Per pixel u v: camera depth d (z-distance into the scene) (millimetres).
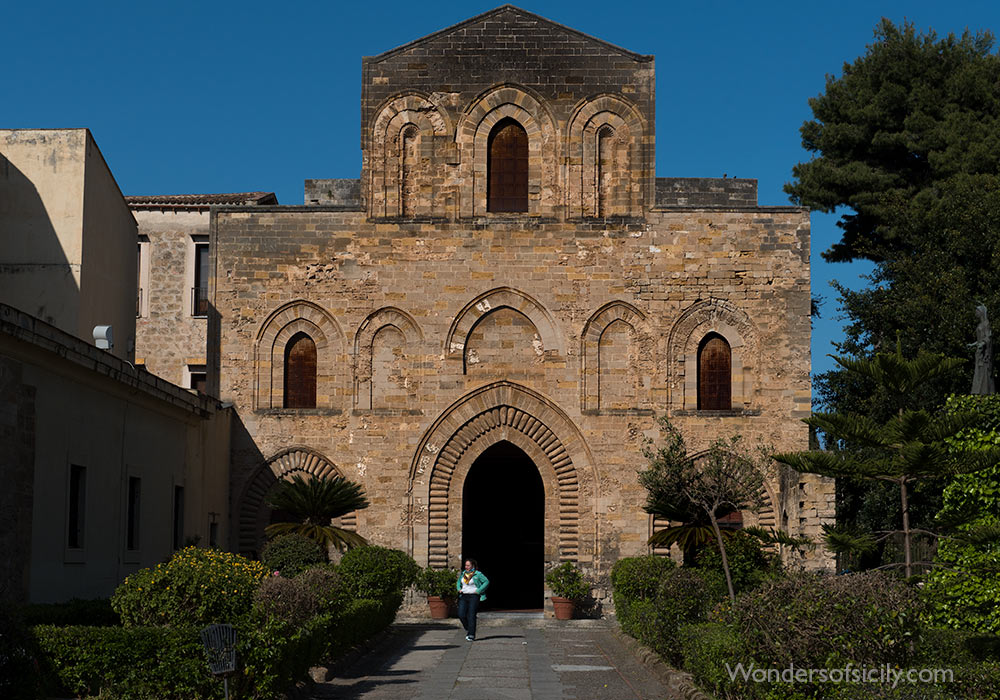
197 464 35781
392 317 39969
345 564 32969
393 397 39750
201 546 36031
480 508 53250
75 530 25922
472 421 39719
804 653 17062
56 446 24484
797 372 39375
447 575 38812
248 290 40062
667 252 39812
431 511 39438
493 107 40438
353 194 46500
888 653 17109
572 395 39531
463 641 32531
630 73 40406
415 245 40031
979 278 44750
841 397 48938
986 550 22656
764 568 33375
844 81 57406
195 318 47281
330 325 40031
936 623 21688
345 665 25828
